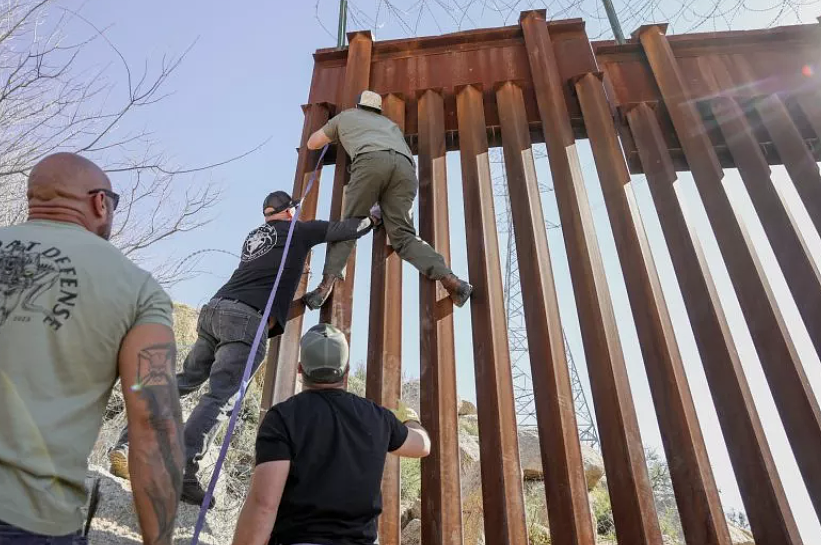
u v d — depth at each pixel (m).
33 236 1.51
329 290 3.86
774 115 4.95
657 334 3.66
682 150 4.87
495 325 3.77
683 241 4.13
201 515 2.03
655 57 5.25
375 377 3.63
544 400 3.47
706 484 3.13
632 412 3.38
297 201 4.01
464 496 6.36
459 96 5.09
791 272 4.11
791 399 3.50
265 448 2.04
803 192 4.54
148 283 1.58
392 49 5.43
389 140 4.10
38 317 1.38
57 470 1.31
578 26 5.32
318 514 1.95
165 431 1.44
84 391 1.40
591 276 3.87
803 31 5.36
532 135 5.12
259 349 3.33
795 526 3.04
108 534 2.75
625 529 3.08
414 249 3.93
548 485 3.22
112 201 1.77
